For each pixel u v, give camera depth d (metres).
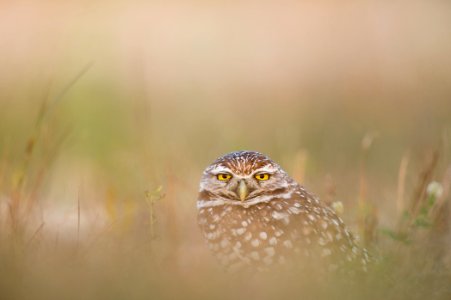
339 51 34.28
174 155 14.71
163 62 34.09
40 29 30.83
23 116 17.27
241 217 9.21
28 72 23.39
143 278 8.25
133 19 38.34
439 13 36.91
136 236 10.48
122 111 20.33
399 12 37.66
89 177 15.54
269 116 23.02
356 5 40.19
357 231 11.23
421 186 11.48
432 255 10.51
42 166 12.32
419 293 8.85
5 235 9.60
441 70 21.16
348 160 17.27
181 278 8.34
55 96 20.11
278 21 40.69
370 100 24.61
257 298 8.36
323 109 24.00
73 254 9.07
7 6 34.31
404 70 28.25
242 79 31.69
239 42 37.66
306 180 13.80
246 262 9.17
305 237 9.09
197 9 42.06
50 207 12.84
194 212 12.28
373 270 9.09
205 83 30.34
